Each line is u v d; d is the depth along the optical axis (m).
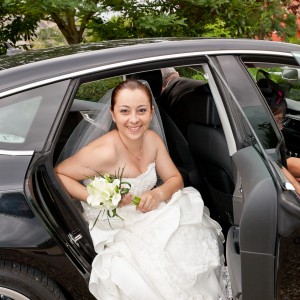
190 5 6.00
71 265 2.04
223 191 2.71
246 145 2.19
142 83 2.54
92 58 2.16
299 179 2.83
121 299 2.23
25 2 5.39
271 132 2.23
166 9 6.00
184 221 2.41
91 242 2.24
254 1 6.21
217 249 2.45
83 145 2.56
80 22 6.17
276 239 1.95
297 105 3.18
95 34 6.09
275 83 2.87
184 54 2.25
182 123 3.01
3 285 2.00
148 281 2.23
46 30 6.71
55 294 2.07
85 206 2.39
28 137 2.04
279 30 6.54
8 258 1.95
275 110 2.87
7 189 1.96
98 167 2.38
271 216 1.94
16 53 2.57
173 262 2.29
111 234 2.27
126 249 2.25
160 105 3.26
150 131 2.58
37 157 2.02
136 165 2.46
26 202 1.96
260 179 1.98
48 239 1.97
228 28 6.03
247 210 1.95
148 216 2.38
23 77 2.07
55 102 2.07
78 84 2.10
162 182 2.74
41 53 2.38
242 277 1.99
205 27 5.87
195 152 2.88
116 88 2.35
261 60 2.37
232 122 2.21
